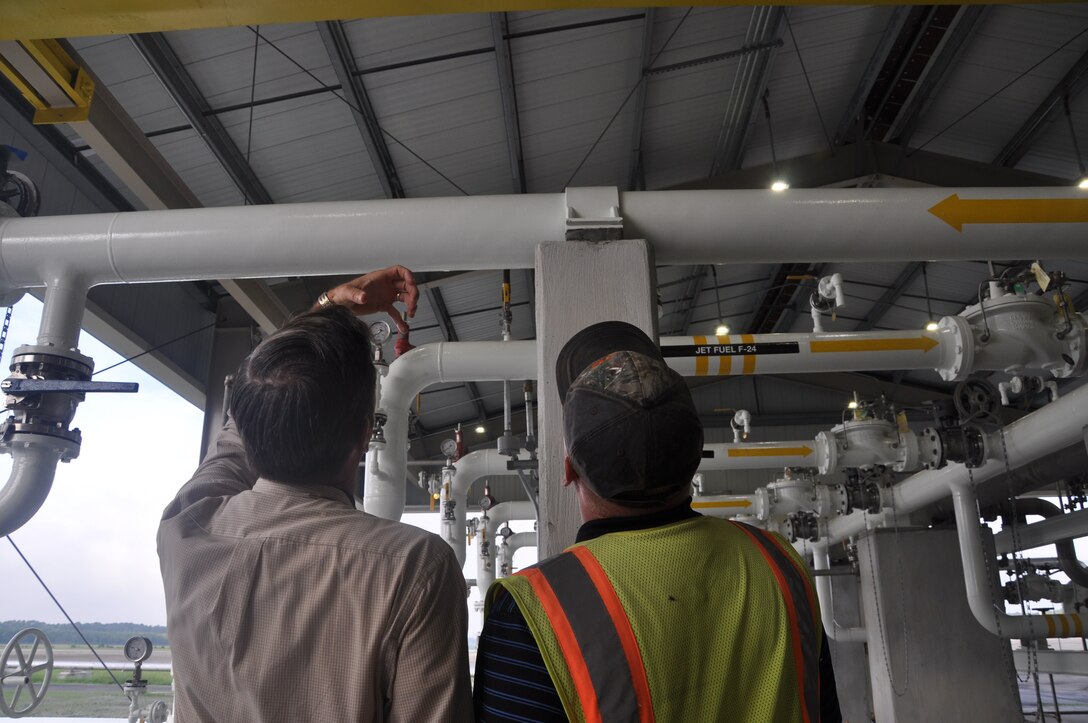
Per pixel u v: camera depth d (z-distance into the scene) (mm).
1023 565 8500
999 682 8430
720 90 7215
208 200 6824
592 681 796
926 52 7258
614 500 939
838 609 12930
